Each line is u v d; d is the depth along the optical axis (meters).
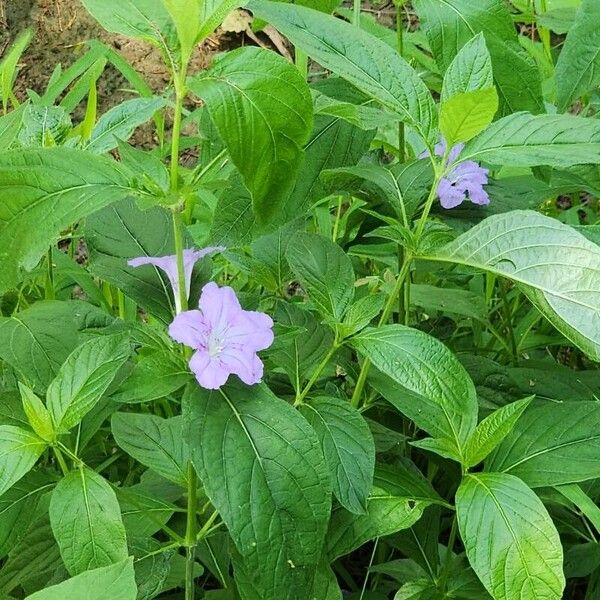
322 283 0.35
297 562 0.28
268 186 0.28
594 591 0.41
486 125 0.32
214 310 0.30
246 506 0.28
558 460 0.34
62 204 0.27
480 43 0.34
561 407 0.36
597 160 0.31
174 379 0.30
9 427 0.29
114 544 0.28
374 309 0.33
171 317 0.34
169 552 0.33
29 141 0.38
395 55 0.35
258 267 0.41
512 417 0.32
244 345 0.30
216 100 0.27
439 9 0.41
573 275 0.29
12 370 0.39
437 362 0.31
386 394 0.35
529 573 0.29
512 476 0.31
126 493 0.32
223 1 0.26
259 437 0.28
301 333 0.36
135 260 0.33
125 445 0.35
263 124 0.27
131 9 0.28
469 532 0.30
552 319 0.30
